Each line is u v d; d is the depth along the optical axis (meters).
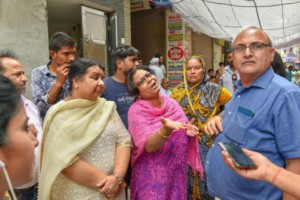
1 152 0.77
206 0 5.43
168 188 2.02
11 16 4.29
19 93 0.83
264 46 1.49
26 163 0.83
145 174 2.02
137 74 2.11
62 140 1.70
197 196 2.67
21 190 2.06
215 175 1.66
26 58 4.50
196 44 11.02
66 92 2.41
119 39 6.58
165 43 9.38
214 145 1.74
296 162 1.34
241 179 1.48
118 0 6.46
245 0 5.00
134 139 2.03
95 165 1.80
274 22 5.95
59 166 1.66
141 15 9.54
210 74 8.58
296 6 4.95
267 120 1.43
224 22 6.59
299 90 1.40
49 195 1.67
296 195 1.04
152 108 2.08
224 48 14.76
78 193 1.75
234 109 1.63
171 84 9.38
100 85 1.83
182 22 9.05
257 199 1.45
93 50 6.00
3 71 1.98
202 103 2.76
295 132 1.33
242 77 1.58
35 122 2.13
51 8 6.00
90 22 5.89
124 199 1.98
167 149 2.02
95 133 1.78
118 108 2.55
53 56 2.42
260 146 1.44
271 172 1.08
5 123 0.77
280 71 2.20
